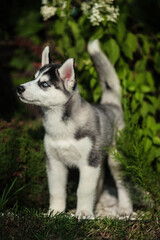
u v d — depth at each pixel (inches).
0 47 84.8
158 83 74.3
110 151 56.6
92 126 54.2
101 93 68.6
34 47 79.8
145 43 70.5
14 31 93.8
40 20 91.8
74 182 61.0
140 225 50.4
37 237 47.2
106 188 68.4
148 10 77.8
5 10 96.7
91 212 54.6
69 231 48.4
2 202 53.1
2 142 57.5
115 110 61.4
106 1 66.1
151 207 54.3
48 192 58.8
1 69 82.9
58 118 53.5
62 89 53.4
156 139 63.4
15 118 64.4
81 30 70.3
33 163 58.4
